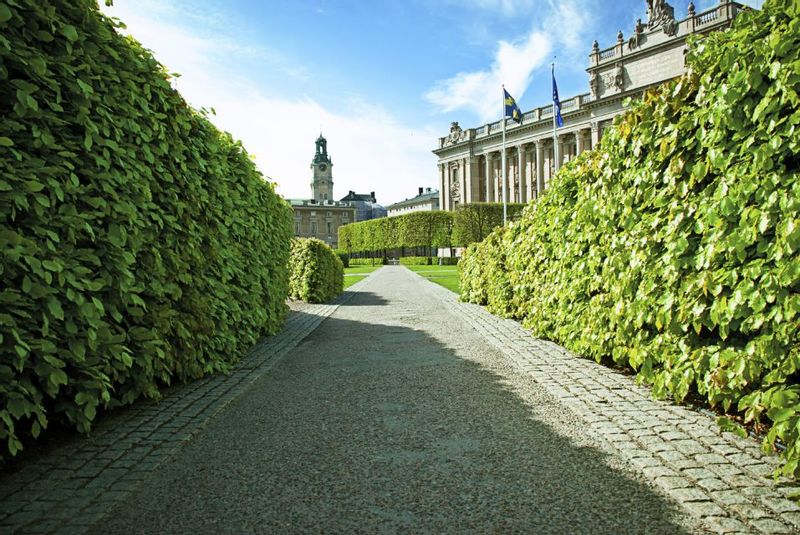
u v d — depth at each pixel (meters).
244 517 2.51
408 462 3.16
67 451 3.31
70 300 3.21
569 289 6.20
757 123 3.20
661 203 4.16
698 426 3.61
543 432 3.64
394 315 11.20
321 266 14.53
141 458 3.20
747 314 3.21
